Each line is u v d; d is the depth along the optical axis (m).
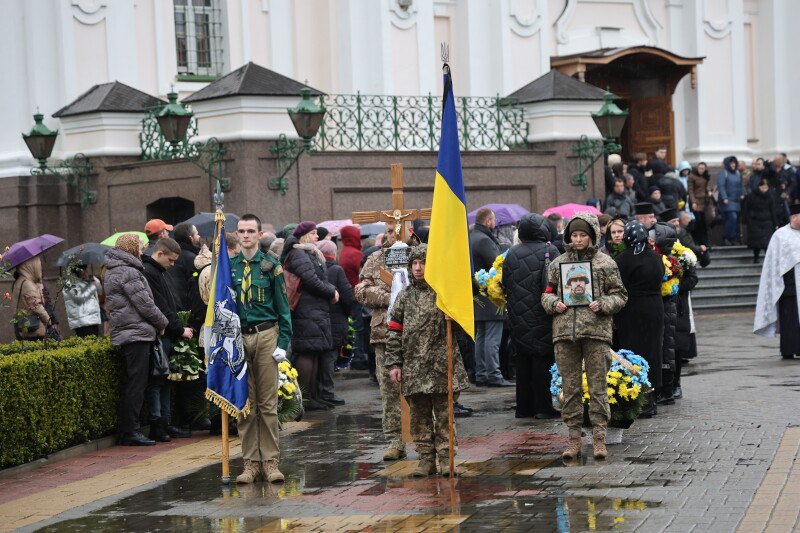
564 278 10.35
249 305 9.95
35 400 10.93
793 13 31.84
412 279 9.95
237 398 9.73
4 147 22.33
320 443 11.73
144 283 12.03
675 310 13.24
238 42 25.09
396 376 9.88
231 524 8.43
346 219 20.36
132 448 11.94
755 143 31.81
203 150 19.81
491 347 15.42
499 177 22.61
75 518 8.86
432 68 26.36
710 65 30.47
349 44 25.69
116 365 12.25
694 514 8.07
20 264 15.31
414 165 21.67
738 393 13.94
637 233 12.23
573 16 29.16
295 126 19.36
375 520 8.38
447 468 10.04
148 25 24.06
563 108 23.25
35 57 22.34
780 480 9.04
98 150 21.41
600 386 10.30
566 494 8.91
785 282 17.59
